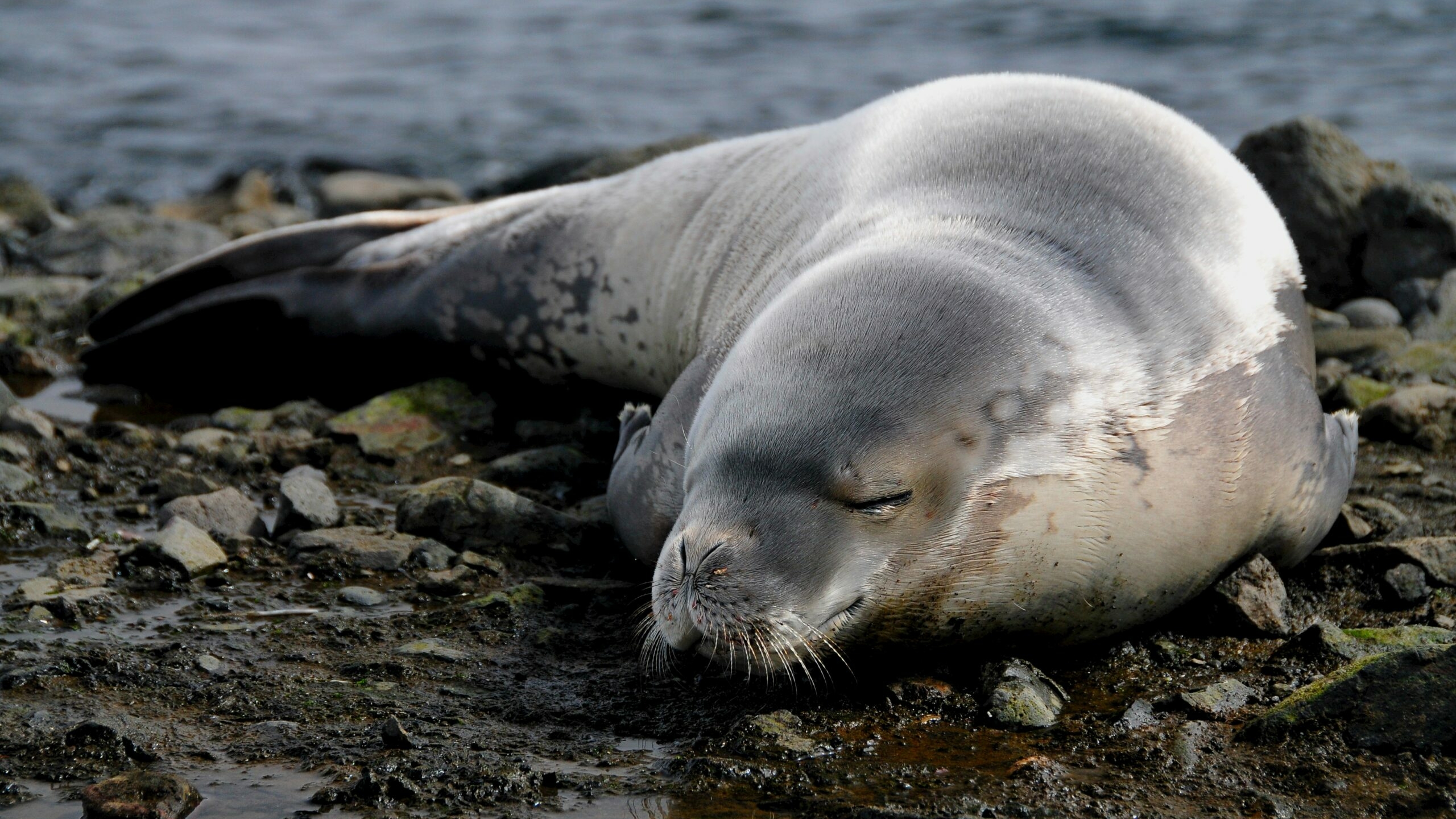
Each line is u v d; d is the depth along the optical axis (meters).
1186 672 18.00
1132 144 20.89
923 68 74.31
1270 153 36.28
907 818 14.21
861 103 66.69
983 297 17.34
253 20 95.56
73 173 55.53
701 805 14.70
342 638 18.77
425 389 28.81
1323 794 14.87
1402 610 19.62
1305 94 64.81
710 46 82.56
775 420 16.55
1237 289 19.61
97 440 26.61
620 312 27.48
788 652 16.31
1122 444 17.27
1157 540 17.64
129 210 50.16
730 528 16.12
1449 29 78.69
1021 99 22.28
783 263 22.05
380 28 92.25
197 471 25.25
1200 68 71.50
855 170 22.48
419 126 63.78
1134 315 18.22
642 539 20.70
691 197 26.77
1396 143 54.84
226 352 30.86
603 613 19.83
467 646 18.64
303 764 15.44
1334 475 20.23
